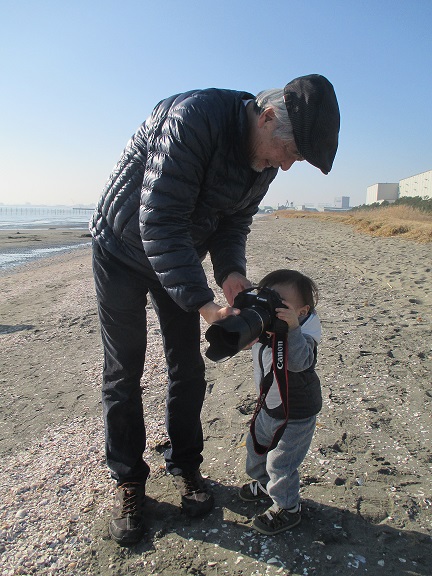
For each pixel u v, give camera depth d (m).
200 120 1.94
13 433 3.41
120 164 2.24
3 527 2.35
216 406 3.60
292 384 2.14
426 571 2.00
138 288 2.29
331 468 2.71
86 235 38.19
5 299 9.34
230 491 2.58
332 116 1.83
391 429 3.15
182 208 1.98
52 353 5.30
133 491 2.37
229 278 2.34
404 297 7.35
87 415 3.63
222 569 2.05
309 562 2.06
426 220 29.39
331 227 30.95
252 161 2.11
